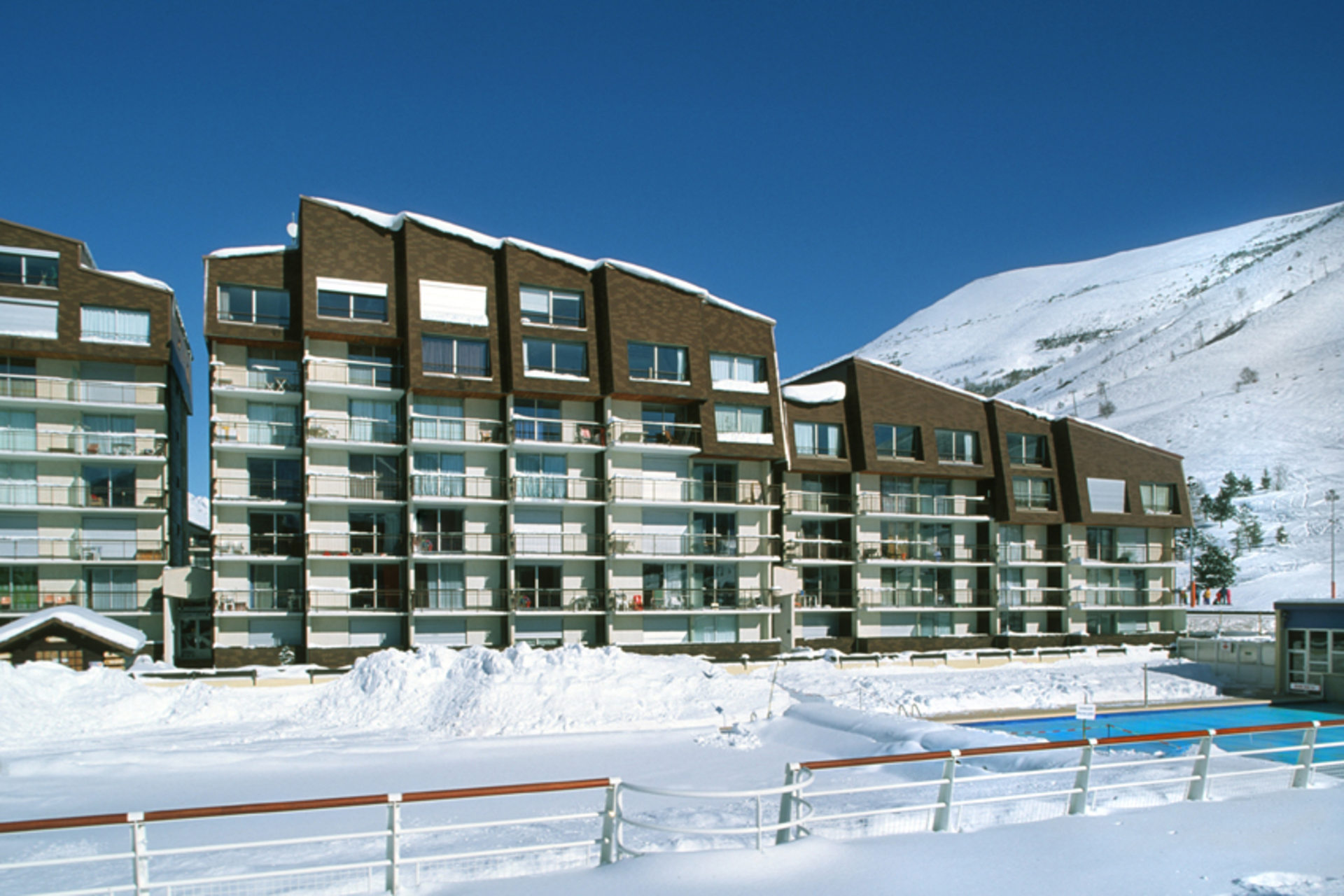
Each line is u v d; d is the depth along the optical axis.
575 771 20.98
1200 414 187.75
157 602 42.81
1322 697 37.19
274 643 41.38
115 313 41.69
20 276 40.66
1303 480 138.88
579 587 44.59
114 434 41.66
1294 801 13.36
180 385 50.12
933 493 53.50
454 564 42.91
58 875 12.83
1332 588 78.19
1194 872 10.38
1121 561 57.16
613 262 45.31
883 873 10.03
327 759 22.23
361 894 9.59
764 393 48.00
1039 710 32.66
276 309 42.03
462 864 12.66
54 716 26.08
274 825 16.14
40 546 40.88
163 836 15.39
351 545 41.88
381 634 42.00
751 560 46.75
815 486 51.28
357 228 42.47
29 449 40.81
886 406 51.62
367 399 42.78
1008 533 55.50
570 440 44.50
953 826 12.59
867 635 51.03
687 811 16.66
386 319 42.38
